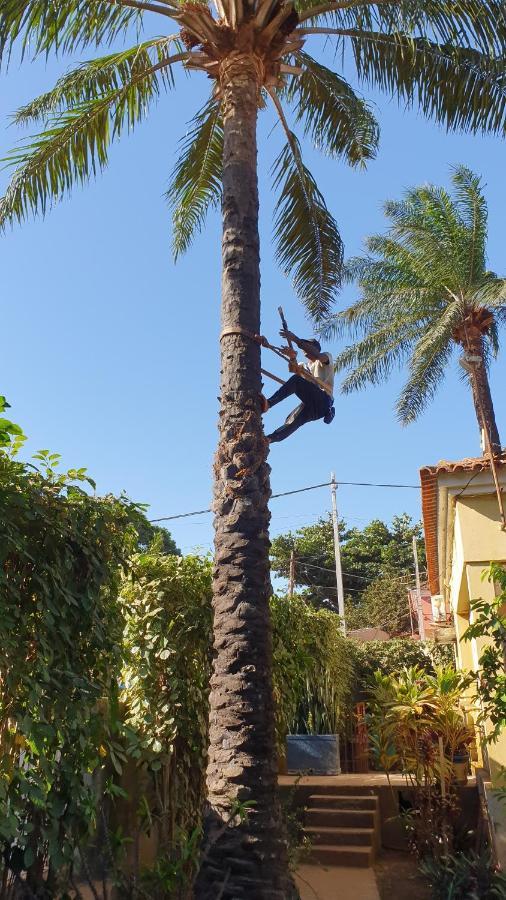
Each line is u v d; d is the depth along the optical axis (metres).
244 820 4.79
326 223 10.01
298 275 10.24
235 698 5.09
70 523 5.06
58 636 4.90
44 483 4.98
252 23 7.05
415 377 22.31
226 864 4.69
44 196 8.95
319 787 10.60
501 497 9.48
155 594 7.26
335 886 8.15
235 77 7.02
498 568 8.24
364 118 9.79
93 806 4.84
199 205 10.95
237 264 6.29
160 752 6.91
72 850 4.71
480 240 21.19
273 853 4.77
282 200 9.95
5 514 4.50
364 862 8.95
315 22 9.03
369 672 19.30
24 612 4.70
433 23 7.63
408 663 20.80
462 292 21.22
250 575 5.37
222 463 5.69
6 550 4.40
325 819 9.83
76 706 4.79
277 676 9.45
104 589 5.53
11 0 7.16
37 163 8.74
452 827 9.02
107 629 5.39
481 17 7.52
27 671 4.62
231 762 4.96
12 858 4.55
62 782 4.73
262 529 5.54
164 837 6.55
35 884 4.66
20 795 4.48
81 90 8.86
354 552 43.84
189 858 5.53
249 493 5.56
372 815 9.75
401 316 22.55
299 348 6.68
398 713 9.11
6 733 4.53
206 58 7.25
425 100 8.73
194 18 7.05
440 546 12.15
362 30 8.33
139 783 6.91
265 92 9.99
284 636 9.89
